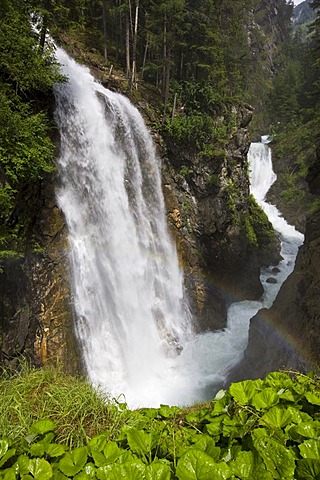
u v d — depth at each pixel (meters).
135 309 13.63
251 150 33.31
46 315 10.35
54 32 12.78
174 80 19.72
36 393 3.66
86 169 12.80
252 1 32.81
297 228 26.66
